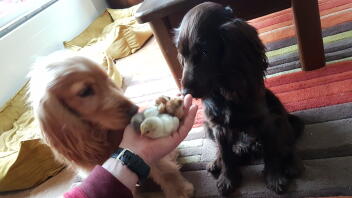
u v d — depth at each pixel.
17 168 1.60
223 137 1.19
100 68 1.05
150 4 1.63
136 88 2.21
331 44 1.77
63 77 0.98
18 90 2.43
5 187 1.65
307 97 1.48
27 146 1.58
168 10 1.50
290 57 1.81
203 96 1.08
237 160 1.30
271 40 2.04
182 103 0.91
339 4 2.09
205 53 1.01
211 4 1.06
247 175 1.24
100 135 1.09
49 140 1.10
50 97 0.99
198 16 1.01
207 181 1.29
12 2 2.81
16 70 2.44
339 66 1.58
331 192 1.04
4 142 1.88
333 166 1.13
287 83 1.62
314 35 1.52
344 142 1.19
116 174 0.77
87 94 1.00
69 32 3.12
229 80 1.05
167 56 1.72
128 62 2.66
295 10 1.47
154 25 1.62
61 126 1.04
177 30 1.19
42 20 2.77
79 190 0.71
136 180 0.80
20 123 2.07
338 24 1.90
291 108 1.45
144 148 0.84
